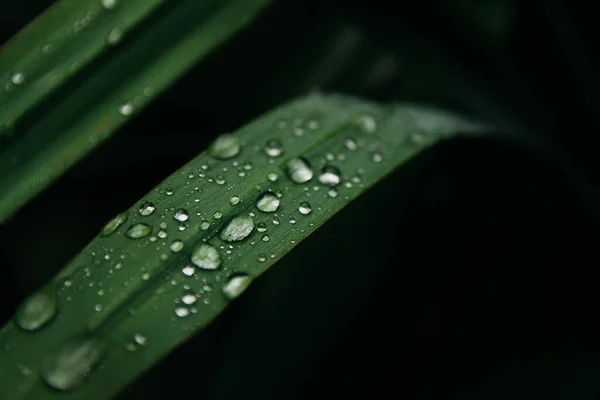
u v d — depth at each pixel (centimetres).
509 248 26
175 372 29
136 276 19
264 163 21
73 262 19
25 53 21
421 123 22
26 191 21
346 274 26
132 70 21
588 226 25
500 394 25
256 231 20
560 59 24
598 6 24
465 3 23
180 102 33
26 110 21
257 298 26
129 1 21
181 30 22
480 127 23
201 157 21
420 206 27
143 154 32
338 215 26
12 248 30
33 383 18
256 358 25
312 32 31
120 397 28
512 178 24
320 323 25
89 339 19
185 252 19
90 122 21
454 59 24
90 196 32
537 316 26
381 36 24
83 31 21
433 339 26
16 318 19
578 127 25
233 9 22
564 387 25
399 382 26
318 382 25
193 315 19
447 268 26
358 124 21
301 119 21
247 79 34
